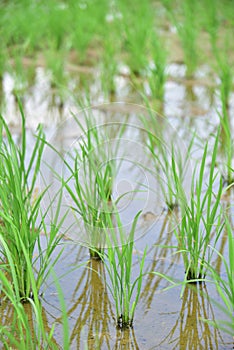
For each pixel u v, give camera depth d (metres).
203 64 11.54
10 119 8.59
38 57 11.87
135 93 9.97
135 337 4.24
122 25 12.24
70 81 10.57
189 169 6.52
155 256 5.34
